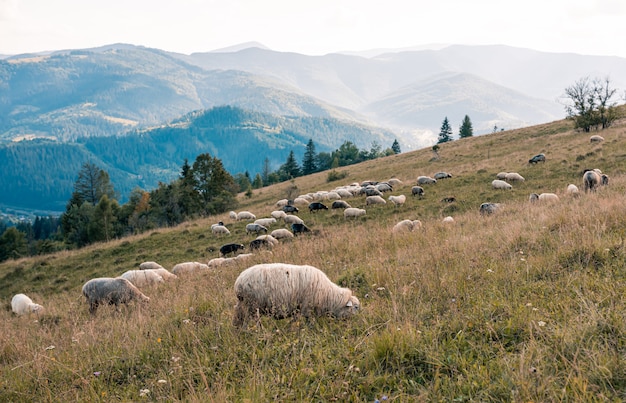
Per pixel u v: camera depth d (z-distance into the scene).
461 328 4.88
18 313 14.08
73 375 5.44
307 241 15.52
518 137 48.97
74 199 74.81
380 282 7.53
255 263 12.66
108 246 28.34
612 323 4.27
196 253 22.67
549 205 14.73
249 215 31.39
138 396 4.51
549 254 7.20
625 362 3.58
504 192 23.39
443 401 3.52
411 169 43.50
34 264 25.86
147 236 29.66
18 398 5.03
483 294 5.91
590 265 6.38
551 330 4.33
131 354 5.77
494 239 9.33
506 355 4.07
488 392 3.53
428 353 4.29
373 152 120.88
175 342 5.94
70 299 14.72
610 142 30.31
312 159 107.81
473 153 44.38
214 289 9.52
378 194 29.03
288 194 45.59
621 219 8.59
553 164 27.92
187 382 4.52
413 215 21.89
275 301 6.07
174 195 52.38
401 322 5.19
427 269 7.72
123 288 10.59
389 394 3.79
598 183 18.19
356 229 19.47
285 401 3.79
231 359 5.08
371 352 4.40
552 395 3.29
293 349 4.89
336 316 6.23
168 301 9.45
